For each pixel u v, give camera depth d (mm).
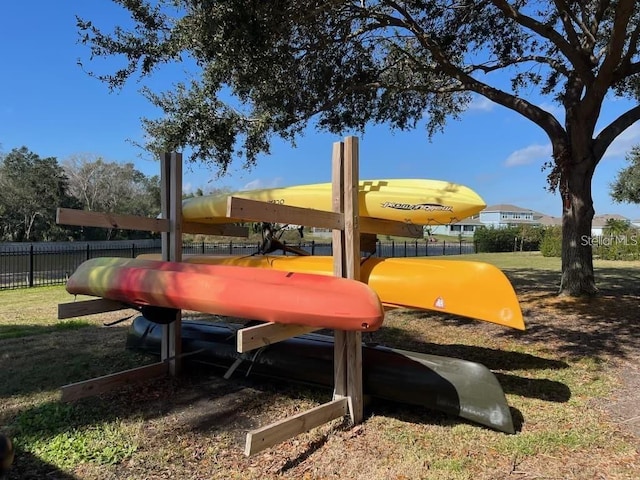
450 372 3287
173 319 4184
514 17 6895
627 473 2639
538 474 2643
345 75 8320
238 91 7406
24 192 34000
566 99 7922
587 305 7121
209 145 7195
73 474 2678
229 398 3848
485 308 3365
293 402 3756
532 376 4270
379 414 3463
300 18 5832
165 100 7059
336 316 2844
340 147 3244
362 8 7180
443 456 2842
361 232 3980
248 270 3547
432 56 8289
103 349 5258
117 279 3980
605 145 7734
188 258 4969
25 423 3320
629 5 5711
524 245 31953
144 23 6375
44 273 14352
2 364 4730
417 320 6602
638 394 3824
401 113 9969
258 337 2787
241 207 2689
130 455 2904
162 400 3803
